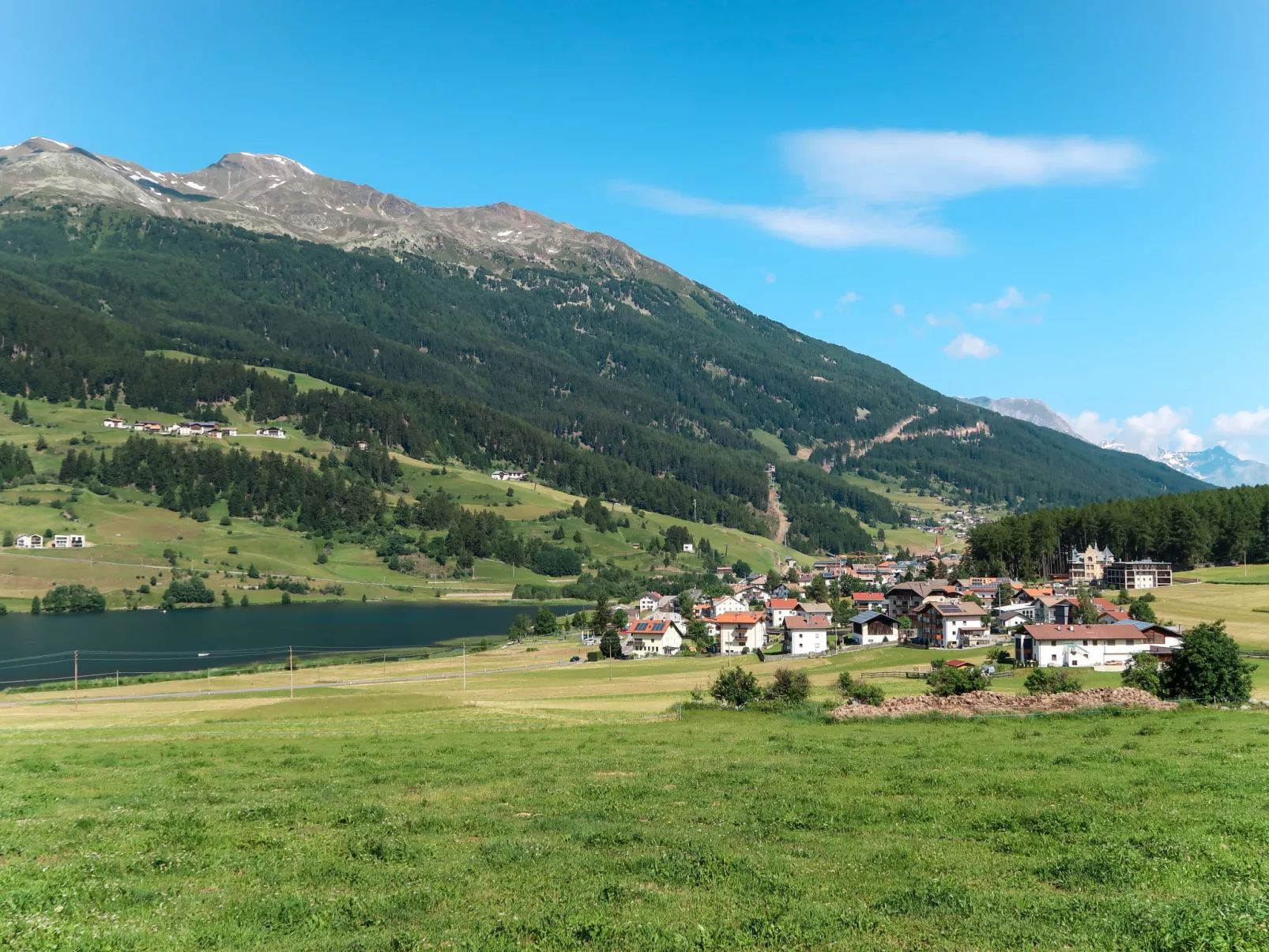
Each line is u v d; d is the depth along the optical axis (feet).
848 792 116.78
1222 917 60.64
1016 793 112.88
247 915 70.54
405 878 81.05
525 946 62.69
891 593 652.48
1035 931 61.98
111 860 88.02
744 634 616.39
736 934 63.77
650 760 151.02
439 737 195.62
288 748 181.88
